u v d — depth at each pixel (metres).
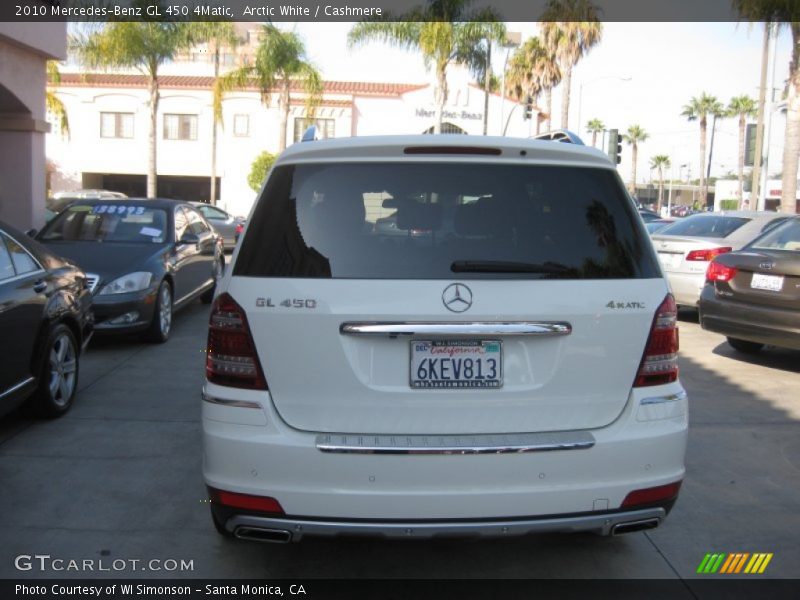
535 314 3.09
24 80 12.82
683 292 10.61
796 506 4.50
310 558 3.80
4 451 5.14
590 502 3.09
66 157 39.91
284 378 3.08
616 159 18.34
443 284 3.08
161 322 8.59
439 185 3.26
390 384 3.08
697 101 68.00
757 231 10.59
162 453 5.16
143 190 41.81
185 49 27.11
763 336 7.64
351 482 3.01
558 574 3.68
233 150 40.25
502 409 3.11
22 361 5.21
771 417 6.26
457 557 3.84
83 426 5.70
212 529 4.08
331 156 3.30
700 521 4.28
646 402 3.19
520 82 42.53
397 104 41.31
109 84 39.47
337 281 3.09
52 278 5.80
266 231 3.22
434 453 3.00
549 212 3.27
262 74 31.50
